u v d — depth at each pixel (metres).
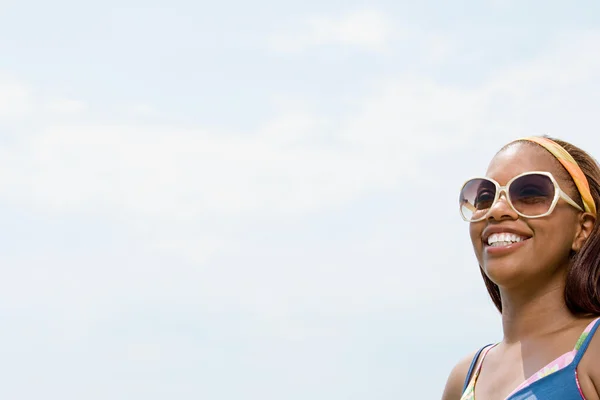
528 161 4.29
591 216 4.25
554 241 4.17
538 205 4.16
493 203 4.27
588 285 4.14
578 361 3.93
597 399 3.86
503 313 4.42
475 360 4.59
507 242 4.21
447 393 4.77
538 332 4.21
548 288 4.23
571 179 4.25
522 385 4.04
